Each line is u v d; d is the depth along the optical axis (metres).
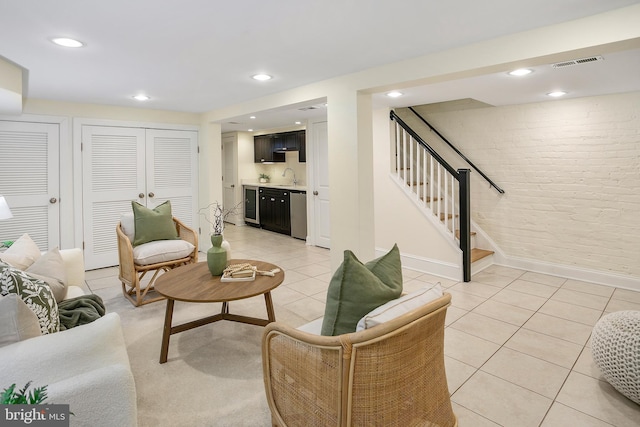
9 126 4.14
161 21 2.04
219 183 5.55
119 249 3.68
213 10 1.91
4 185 4.15
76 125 4.55
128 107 4.90
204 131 5.46
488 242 4.84
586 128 4.02
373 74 3.01
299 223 6.71
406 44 2.45
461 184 4.06
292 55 2.68
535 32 2.20
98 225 4.78
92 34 2.22
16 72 2.91
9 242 3.09
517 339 2.73
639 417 1.87
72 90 3.81
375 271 1.66
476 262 4.47
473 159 4.91
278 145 7.67
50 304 1.65
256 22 2.07
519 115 4.48
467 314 3.19
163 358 2.41
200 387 2.14
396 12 1.96
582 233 4.14
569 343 2.67
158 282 2.62
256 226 8.13
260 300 3.57
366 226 3.32
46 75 3.18
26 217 4.30
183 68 3.00
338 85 3.30
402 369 1.35
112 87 3.68
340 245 3.42
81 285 2.86
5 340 1.34
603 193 3.97
